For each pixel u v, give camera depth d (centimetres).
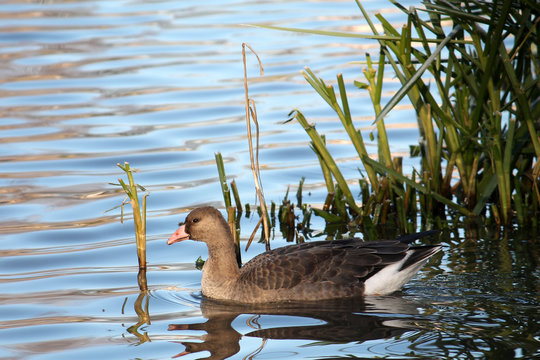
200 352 952
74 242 1405
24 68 2523
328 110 2148
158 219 1509
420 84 1373
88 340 1002
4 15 3169
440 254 1282
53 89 2352
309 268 1147
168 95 2298
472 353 911
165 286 1217
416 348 931
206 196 1623
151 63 2588
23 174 1739
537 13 1303
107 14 3219
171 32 2933
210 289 1175
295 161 1827
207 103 2230
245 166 1792
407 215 1502
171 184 1689
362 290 1135
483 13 1323
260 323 1044
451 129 1421
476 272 1190
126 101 2258
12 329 1045
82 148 1908
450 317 1029
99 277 1252
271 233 1440
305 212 1489
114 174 1750
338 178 1471
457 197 1553
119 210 1557
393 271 1138
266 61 2564
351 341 962
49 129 2033
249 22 2972
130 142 1945
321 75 2383
